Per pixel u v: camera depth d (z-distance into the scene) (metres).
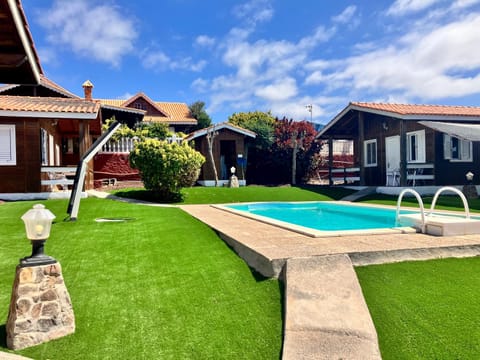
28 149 13.58
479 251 5.39
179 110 37.59
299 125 27.48
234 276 4.76
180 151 14.58
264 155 26.66
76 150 23.17
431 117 17.23
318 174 28.50
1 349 3.47
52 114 13.41
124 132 21.38
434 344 3.34
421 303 3.93
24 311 3.54
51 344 3.54
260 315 3.88
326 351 3.29
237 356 3.33
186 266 5.18
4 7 4.04
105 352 3.41
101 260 5.50
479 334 3.43
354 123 23.33
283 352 3.32
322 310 3.77
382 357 3.23
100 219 8.87
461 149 18.44
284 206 14.99
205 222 8.09
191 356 3.34
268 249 5.04
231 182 20.61
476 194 15.69
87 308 4.10
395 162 20.34
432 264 4.93
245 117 32.28
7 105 13.48
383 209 12.30
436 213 9.92
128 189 16.78
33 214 3.71
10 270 5.11
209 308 4.05
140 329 3.72
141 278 4.82
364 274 4.56
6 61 5.26
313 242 5.55
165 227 7.69
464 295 4.09
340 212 13.40
